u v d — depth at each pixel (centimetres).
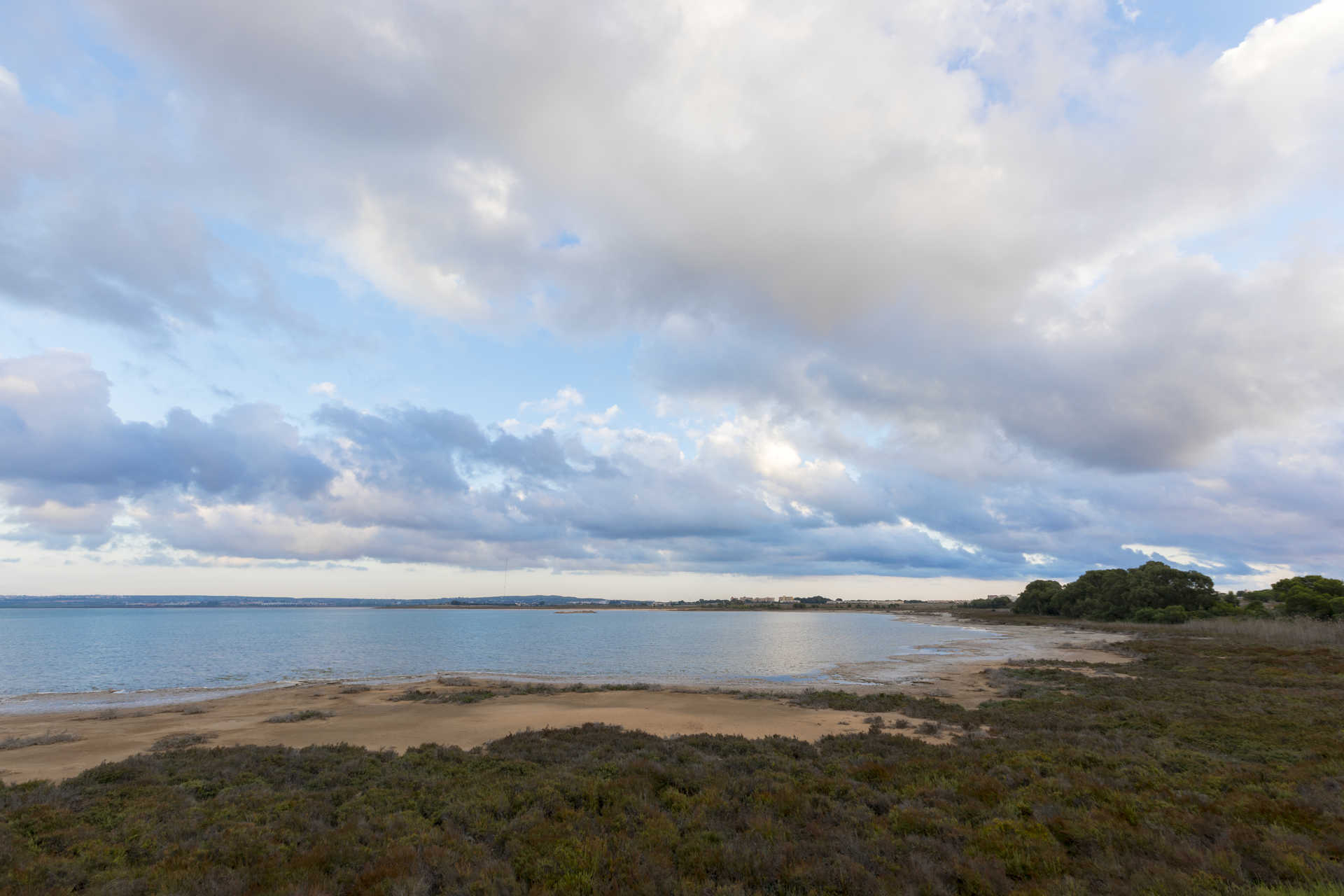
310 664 5625
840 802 1228
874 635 9956
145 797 1269
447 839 981
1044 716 2375
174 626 13250
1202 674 3562
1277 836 972
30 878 815
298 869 853
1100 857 911
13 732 2466
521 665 5531
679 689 3662
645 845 961
